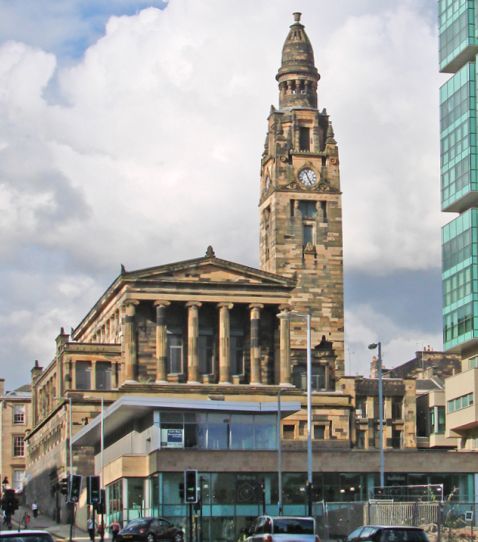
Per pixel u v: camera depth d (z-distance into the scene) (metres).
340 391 191.38
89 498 111.19
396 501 113.69
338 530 115.12
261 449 132.50
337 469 133.75
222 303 178.88
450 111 162.38
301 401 179.62
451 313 159.38
